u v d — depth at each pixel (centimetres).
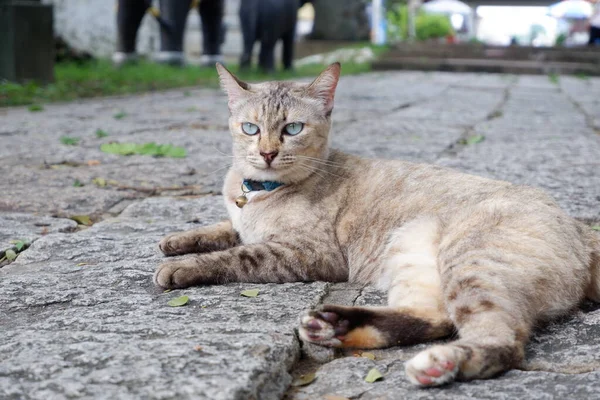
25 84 311
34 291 113
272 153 124
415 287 109
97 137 201
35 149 185
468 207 113
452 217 113
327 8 684
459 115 263
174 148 183
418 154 184
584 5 1056
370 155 181
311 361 102
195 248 127
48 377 94
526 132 221
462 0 1156
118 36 426
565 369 99
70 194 154
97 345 99
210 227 129
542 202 113
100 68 418
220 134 209
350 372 98
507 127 231
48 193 154
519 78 493
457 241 109
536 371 98
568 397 94
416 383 96
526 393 94
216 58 457
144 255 125
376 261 119
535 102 317
